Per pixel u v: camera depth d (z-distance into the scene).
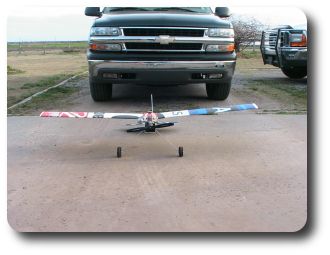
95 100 8.73
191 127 6.82
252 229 3.56
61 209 3.92
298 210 3.87
